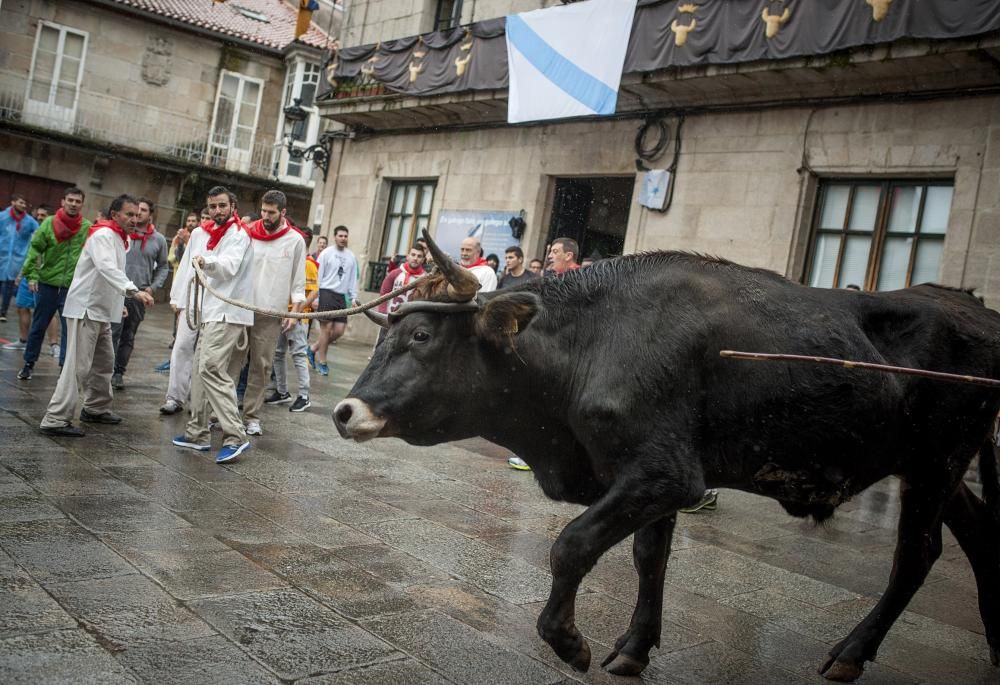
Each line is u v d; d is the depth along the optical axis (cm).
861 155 1081
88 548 409
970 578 545
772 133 1166
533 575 449
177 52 2645
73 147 2461
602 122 1382
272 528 479
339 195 1928
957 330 366
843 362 300
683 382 324
